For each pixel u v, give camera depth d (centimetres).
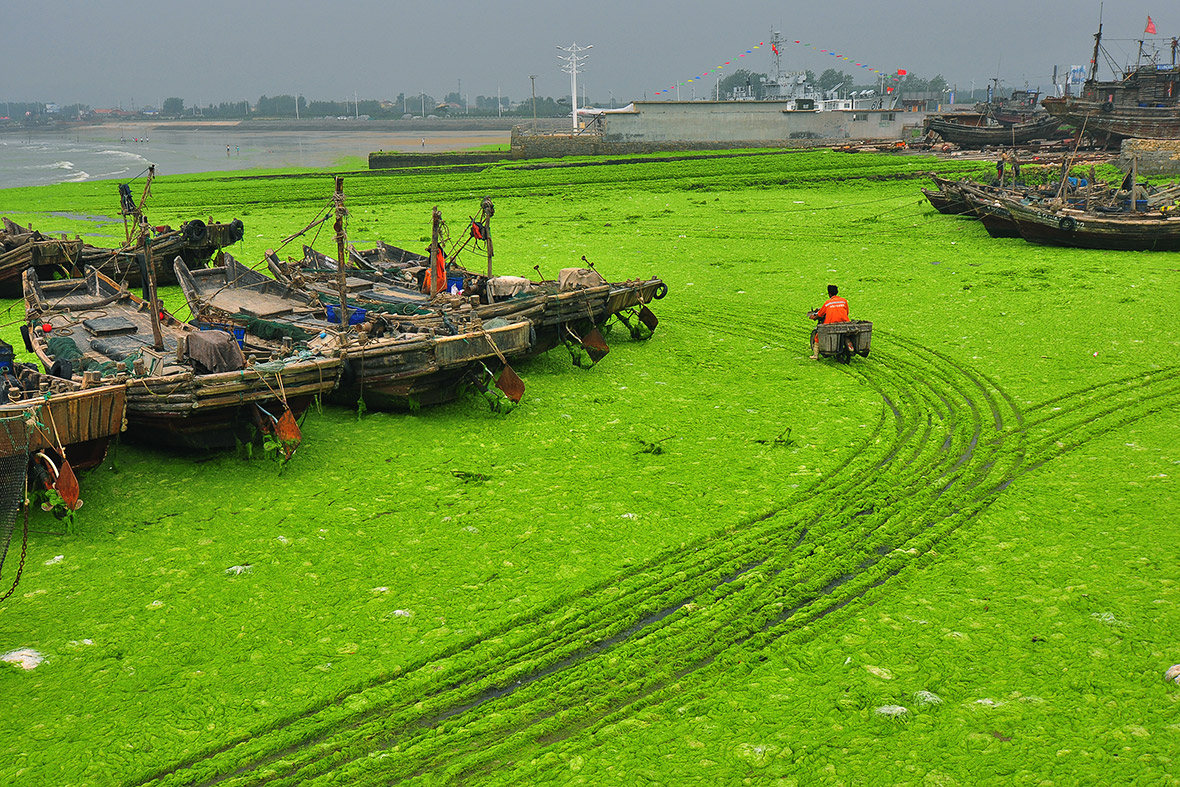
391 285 1878
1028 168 4572
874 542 963
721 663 760
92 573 909
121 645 789
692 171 5019
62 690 729
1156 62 5734
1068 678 723
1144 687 708
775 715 695
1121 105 5412
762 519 1027
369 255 2225
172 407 1111
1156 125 5159
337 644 791
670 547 959
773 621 827
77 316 1647
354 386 1359
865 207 3788
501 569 916
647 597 866
